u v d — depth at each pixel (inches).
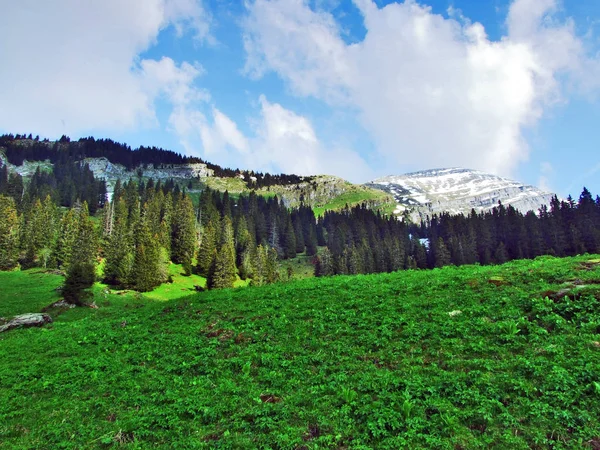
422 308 871.1
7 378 770.8
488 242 5295.3
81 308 2218.3
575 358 568.7
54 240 4734.3
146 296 3464.6
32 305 2485.2
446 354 651.5
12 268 3978.8
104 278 3715.6
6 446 516.1
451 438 453.7
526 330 689.0
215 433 517.0
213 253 4845.0
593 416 457.4
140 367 773.3
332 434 490.6
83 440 523.8
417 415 503.8
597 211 5108.3
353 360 689.0
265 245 6811.0
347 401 554.9
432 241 6481.3
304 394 596.1
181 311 1151.6
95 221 7249.0
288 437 484.1
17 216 5551.2
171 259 5078.7
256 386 645.9
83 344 970.1
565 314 710.5
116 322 1145.4
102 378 738.2
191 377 711.7
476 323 739.4
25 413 616.1
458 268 1275.8
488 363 600.1
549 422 458.3
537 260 1197.7
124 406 621.0
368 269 5487.2
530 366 563.2
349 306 964.0
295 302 1068.5
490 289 903.7
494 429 462.9
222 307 1128.2
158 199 7027.6
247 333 884.6
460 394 534.0
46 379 749.9
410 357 666.2
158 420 556.4
